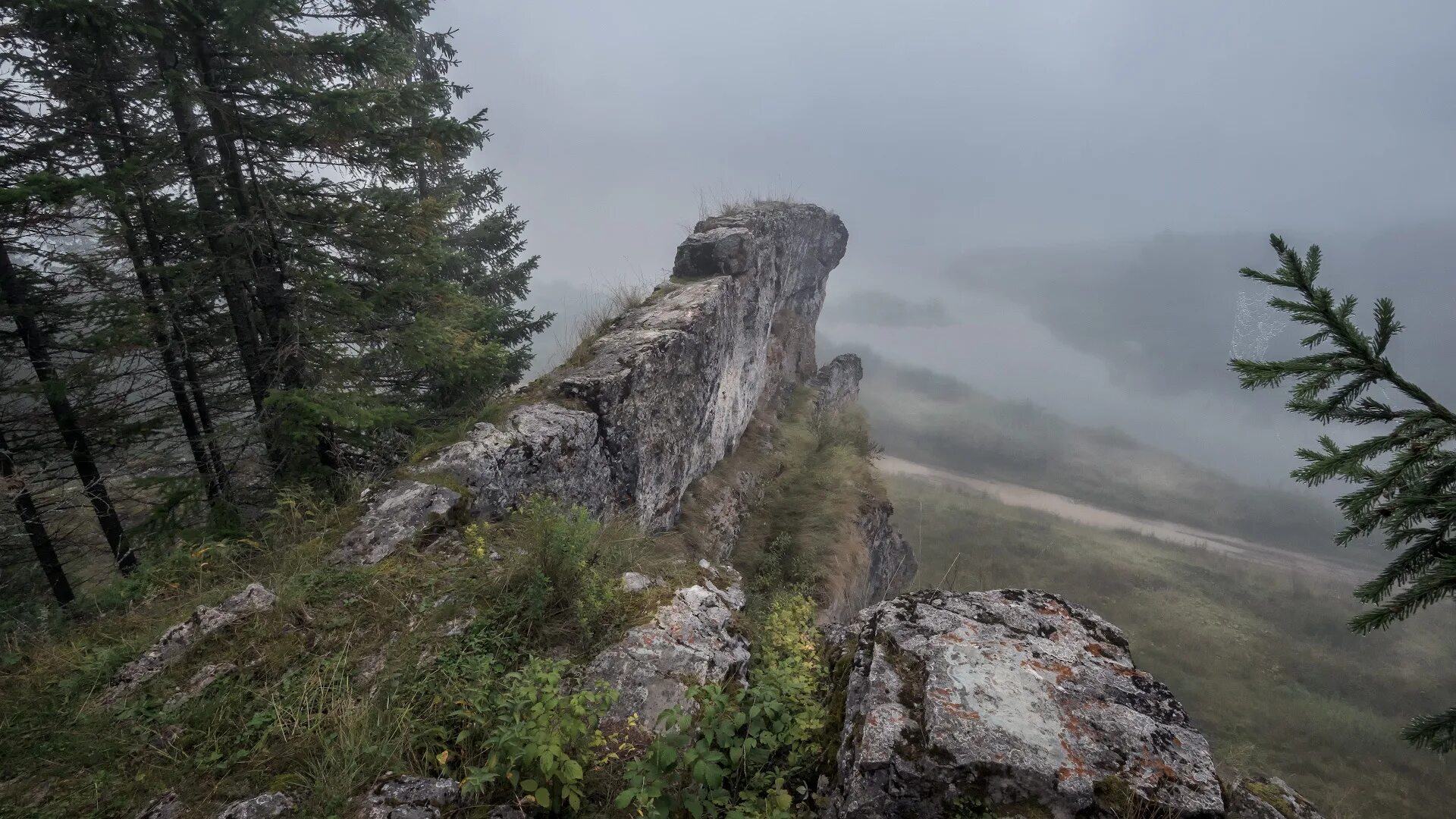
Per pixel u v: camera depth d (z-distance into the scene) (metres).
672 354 9.52
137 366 7.77
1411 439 2.08
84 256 7.59
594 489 7.52
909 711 2.75
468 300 8.02
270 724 2.95
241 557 4.88
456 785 2.58
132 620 4.07
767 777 2.77
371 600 3.94
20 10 5.41
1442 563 1.97
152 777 2.70
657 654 3.45
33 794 2.64
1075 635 3.44
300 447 6.76
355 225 7.07
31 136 7.12
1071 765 2.45
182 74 6.00
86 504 7.94
